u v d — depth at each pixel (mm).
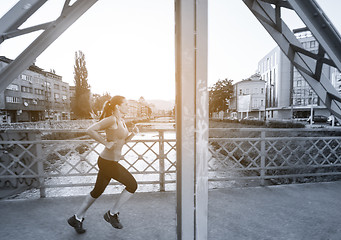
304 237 2240
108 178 2279
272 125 24547
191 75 1292
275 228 2414
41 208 2895
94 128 2115
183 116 1303
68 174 3420
